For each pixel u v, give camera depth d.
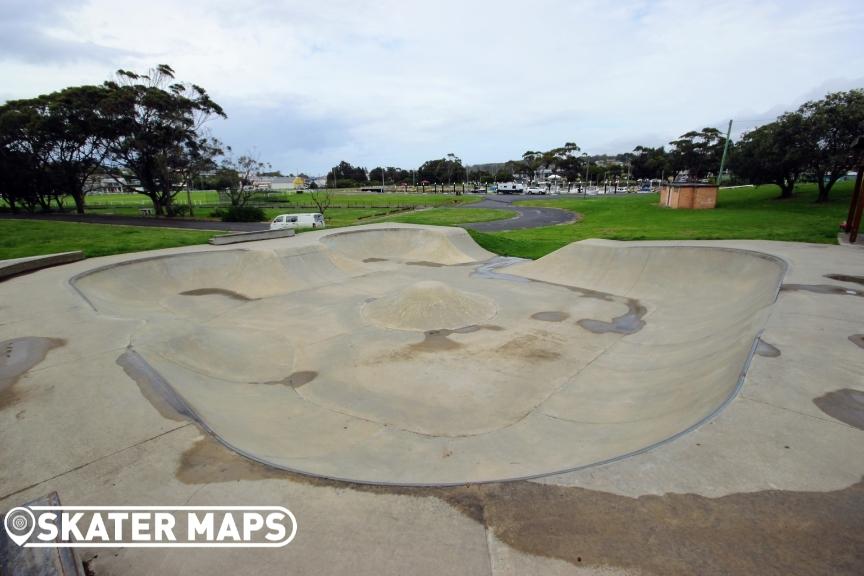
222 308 13.24
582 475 3.79
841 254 13.01
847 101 25.95
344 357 9.50
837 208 26.84
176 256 15.57
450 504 3.53
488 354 9.54
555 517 3.32
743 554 2.91
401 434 6.39
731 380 5.79
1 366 6.68
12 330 8.35
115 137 40.41
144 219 38.25
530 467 4.70
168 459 4.36
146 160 41.31
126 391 5.82
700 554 2.92
